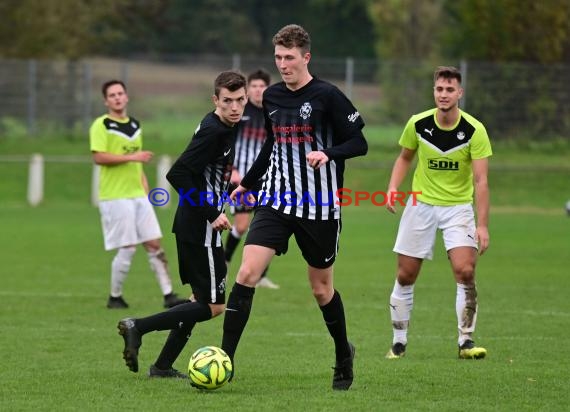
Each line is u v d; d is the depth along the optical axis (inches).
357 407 890.1
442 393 956.6
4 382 1002.1
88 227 2805.1
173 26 7391.7
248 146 1827.0
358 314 1494.8
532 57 4544.8
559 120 4188.0
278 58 938.1
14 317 1449.3
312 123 935.0
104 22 5969.5
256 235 940.0
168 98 4965.6
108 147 1563.7
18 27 4987.7
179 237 1003.3
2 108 4453.7
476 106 4202.8
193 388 969.5
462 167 1167.0
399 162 1206.3
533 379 1026.1
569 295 1689.2
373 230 2797.7
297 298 1651.1
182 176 976.9
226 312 943.7
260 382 1007.0
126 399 919.7
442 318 1467.8
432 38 5861.2
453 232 1168.8
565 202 3592.5
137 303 1600.6
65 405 896.3
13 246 2370.8
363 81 4478.3
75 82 4512.8
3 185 3762.3
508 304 1592.0
